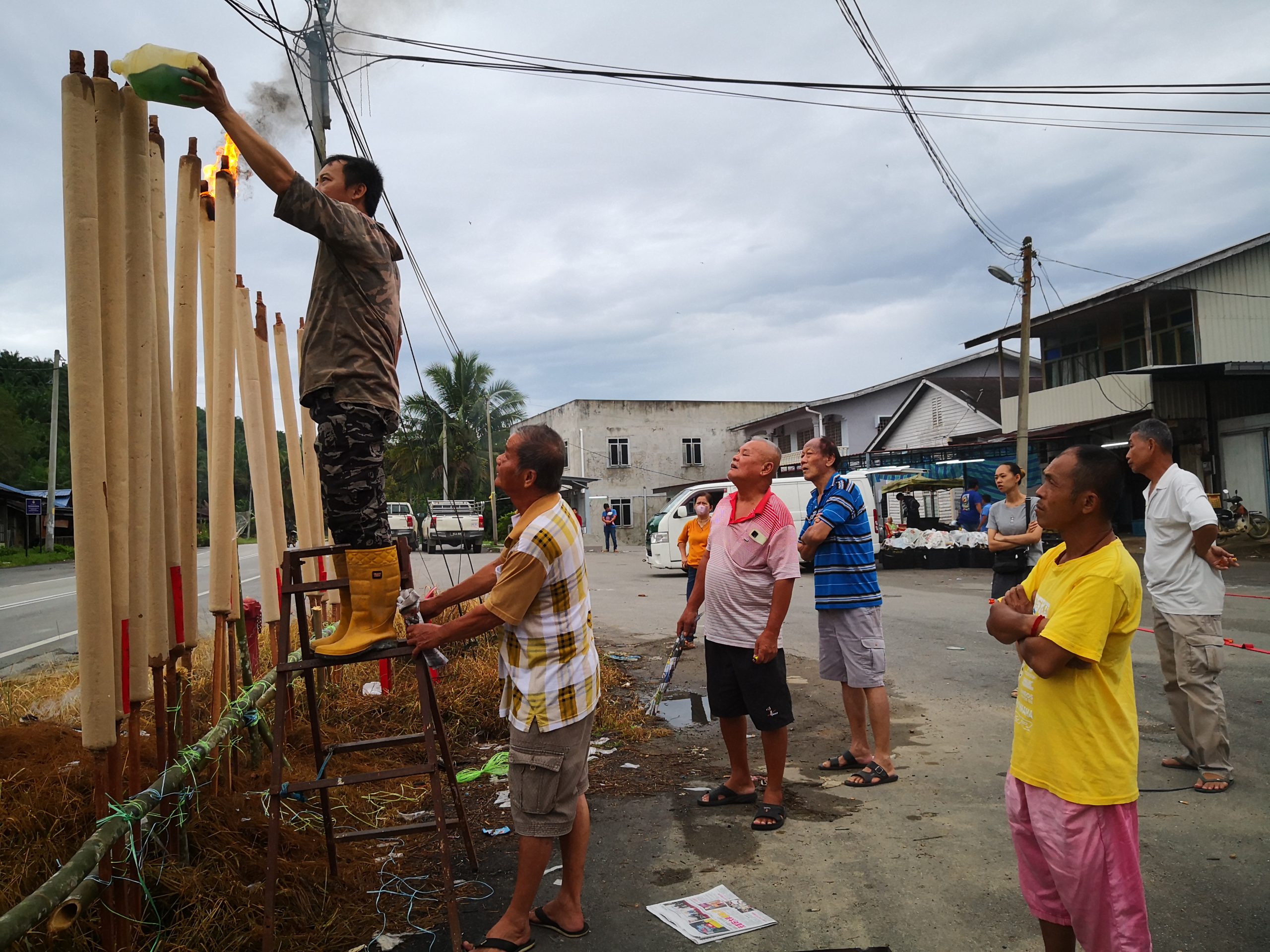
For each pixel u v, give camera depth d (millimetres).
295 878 3162
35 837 2781
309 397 2701
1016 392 27094
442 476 40844
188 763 2947
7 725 4168
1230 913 2947
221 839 3205
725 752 5312
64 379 53406
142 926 2629
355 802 4184
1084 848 2152
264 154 2445
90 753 3414
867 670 4590
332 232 2596
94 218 2365
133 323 2660
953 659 7906
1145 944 2135
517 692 2863
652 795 4508
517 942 2809
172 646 3166
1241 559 15961
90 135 2377
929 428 28312
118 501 2566
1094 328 22172
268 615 4738
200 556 22547
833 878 3371
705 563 4590
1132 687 2227
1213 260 18844
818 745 5363
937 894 3195
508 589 2770
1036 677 2293
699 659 8594
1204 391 19547
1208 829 3711
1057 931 2299
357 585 2744
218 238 3908
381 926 3016
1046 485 2305
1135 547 18078
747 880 3387
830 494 4676
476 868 3514
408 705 5852
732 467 4184
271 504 4914
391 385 2781
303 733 5152
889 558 18469
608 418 39500
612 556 29172
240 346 4586
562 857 3086
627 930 2994
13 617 12609
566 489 37688
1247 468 18859
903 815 4035
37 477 50875
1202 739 4234
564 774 2828
